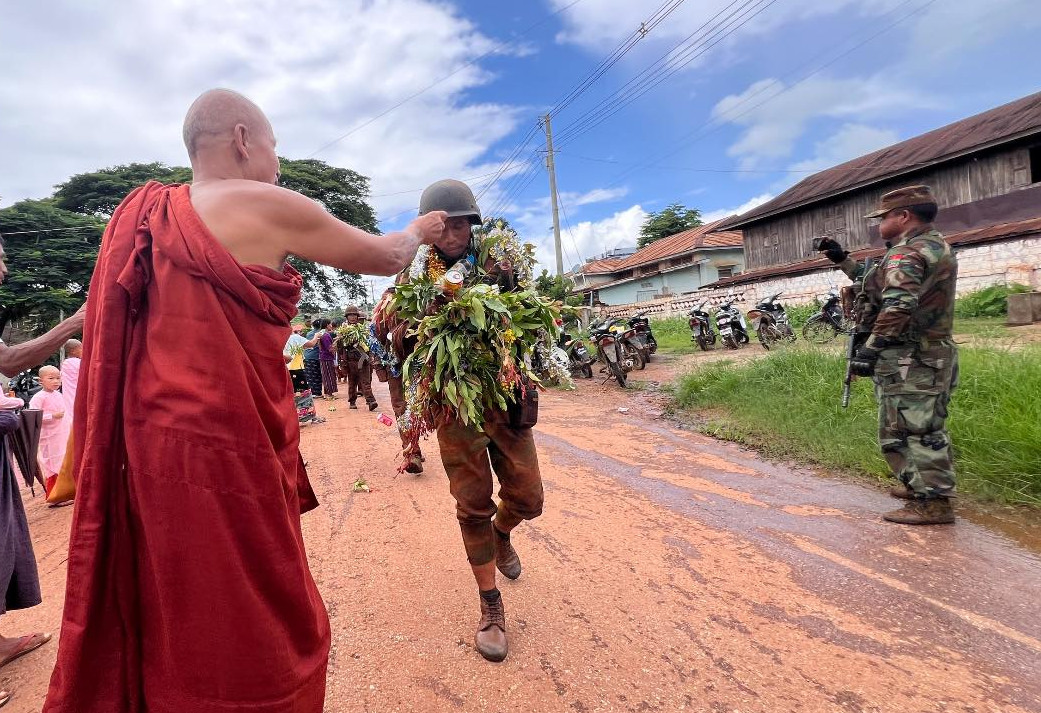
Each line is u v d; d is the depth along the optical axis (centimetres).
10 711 215
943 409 317
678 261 3033
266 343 134
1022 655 210
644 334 1052
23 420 377
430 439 625
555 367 258
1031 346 593
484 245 253
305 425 803
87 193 3005
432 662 223
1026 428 364
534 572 293
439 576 295
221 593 121
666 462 480
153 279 127
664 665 214
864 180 1642
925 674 203
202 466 120
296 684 132
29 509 518
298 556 137
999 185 1403
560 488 429
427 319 225
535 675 213
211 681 122
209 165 153
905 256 311
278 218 139
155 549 119
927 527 319
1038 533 302
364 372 905
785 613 245
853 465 423
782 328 1138
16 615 294
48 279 2244
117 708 124
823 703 191
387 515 393
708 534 329
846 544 305
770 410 562
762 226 2098
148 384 122
